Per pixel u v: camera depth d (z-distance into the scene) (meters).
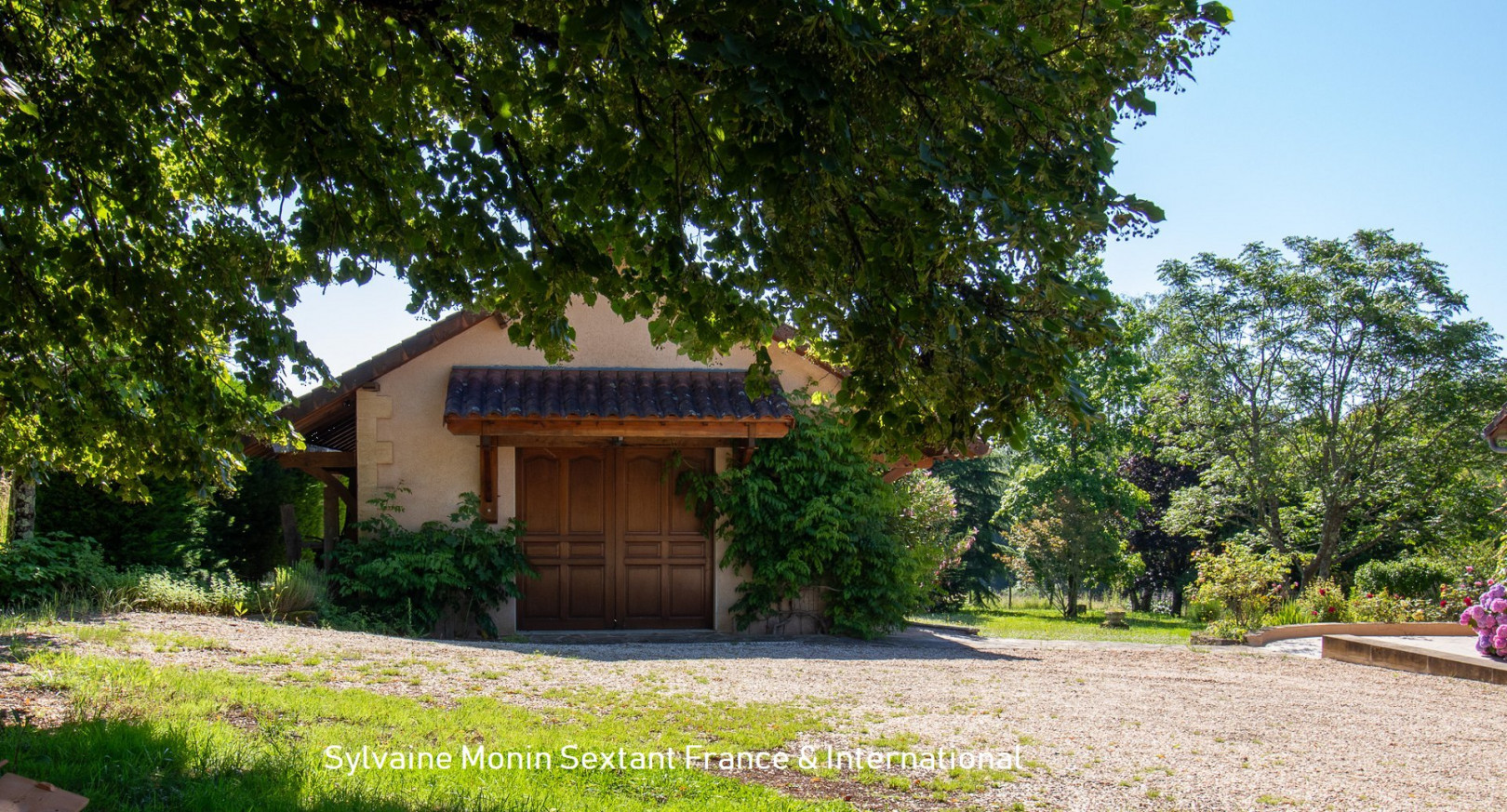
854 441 4.05
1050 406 4.09
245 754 4.80
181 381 5.55
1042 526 28.25
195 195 6.07
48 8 4.96
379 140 4.62
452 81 4.52
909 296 3.80
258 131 4.27
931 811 5.11
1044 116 3.77
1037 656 11.70
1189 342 29.88
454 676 7.61
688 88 3.56
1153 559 35.06
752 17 3.29
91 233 5.22
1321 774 6.12
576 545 12.85
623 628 12.83
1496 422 13.09
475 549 12.20
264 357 5.36
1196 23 4.16
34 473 7.04
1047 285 3.84
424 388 12.73
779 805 4.92
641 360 13.27
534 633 12.41
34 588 9.38
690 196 4.09
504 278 4.23
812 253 4.12
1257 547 30.12
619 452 12.99
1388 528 28.25
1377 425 28.05
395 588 11.64
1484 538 26.88
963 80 3.60
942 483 16.47
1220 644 14.45
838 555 12.80
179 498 13.02
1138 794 5.52
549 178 4.59
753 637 12.59
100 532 12.42
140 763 4.45
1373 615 16.50
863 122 3.68
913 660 10.42
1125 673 10.16
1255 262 29.09
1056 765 6.04
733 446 13.03
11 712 5.15
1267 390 29.28
